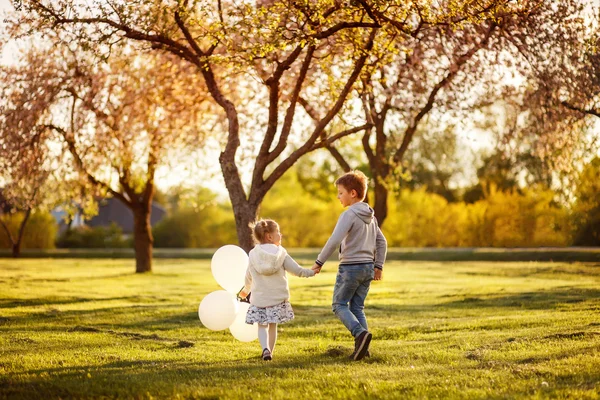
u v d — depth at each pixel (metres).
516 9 12.56
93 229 54.19
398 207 46.81
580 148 15.26
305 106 15.21
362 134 19.62
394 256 36.75
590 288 15.73
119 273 25.80
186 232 52.69
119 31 12.30
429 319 10.69
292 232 50.44
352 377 5.30
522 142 16.61
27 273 25.36
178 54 12.73
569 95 13.71
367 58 12.20
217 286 19.59
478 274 24.80
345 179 6.43
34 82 17.67
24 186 19.64
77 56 17.83
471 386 4.94
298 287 19.23
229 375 5.54
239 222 12.02
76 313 11.84
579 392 4.53
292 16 11.45
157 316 11.45
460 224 44.19
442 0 10.95
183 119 18.28
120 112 18.47
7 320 10.76
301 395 4.73
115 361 6.46
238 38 12.44
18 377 5.54
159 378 5.48
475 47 13.55
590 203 33.00
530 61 13.38
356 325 6.16
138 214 25.53
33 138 18.31
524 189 44.19
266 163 12.15
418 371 5.56
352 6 10.74
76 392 4.93
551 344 6.80
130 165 21.02
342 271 6.29
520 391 4.70
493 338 7.75
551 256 31.12
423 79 14.71
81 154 19.55
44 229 50.66
